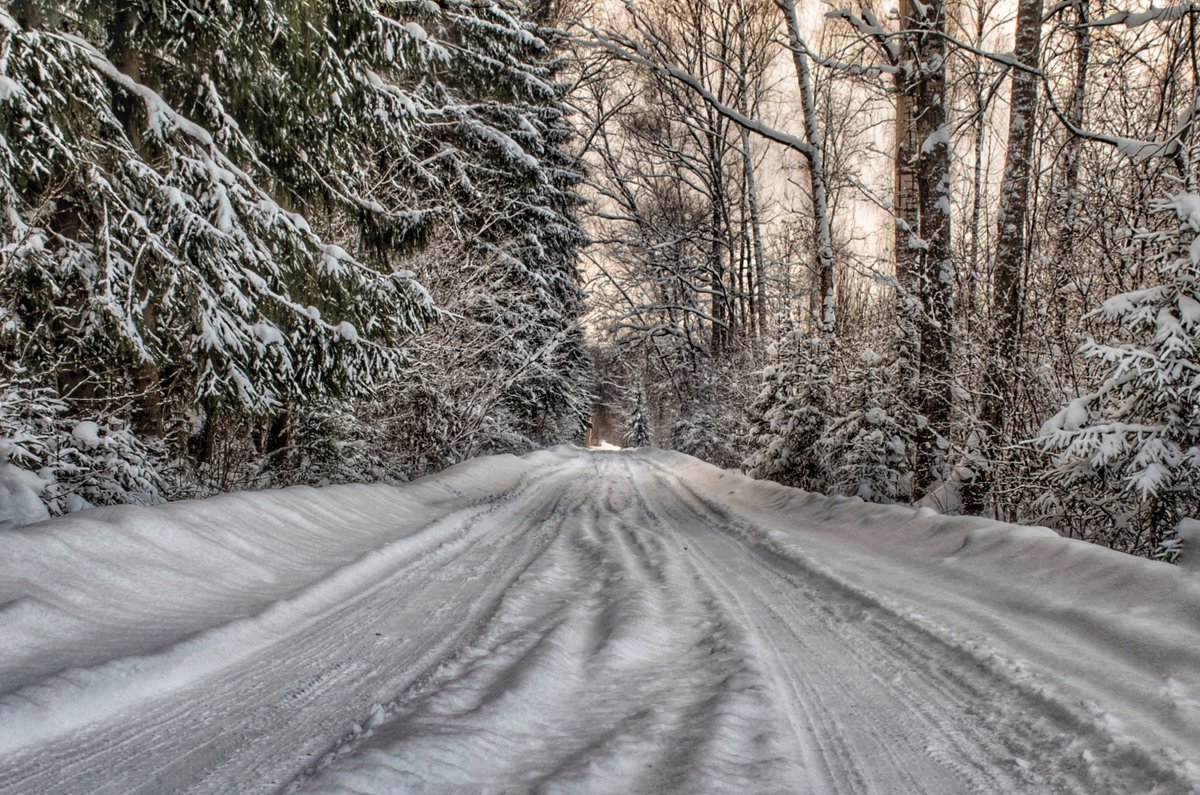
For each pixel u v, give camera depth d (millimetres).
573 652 4168
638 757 2809
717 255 33188
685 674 3863
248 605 4891
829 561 6785
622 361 40344
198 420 8820
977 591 5406
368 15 8094
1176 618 4055
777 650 4344
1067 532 7816
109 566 4684
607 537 8648
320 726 3154
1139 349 6199
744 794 2531
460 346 16578
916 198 11648
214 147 7035
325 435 12188
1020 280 9508
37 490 5820
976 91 13828
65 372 6727
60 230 6934
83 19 6367
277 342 7539
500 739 2949
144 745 2971
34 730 2973
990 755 2965
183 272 6691
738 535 9102
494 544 8109
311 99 7863
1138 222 7879
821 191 15438
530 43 17500
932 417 10805
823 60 13727
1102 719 3088
